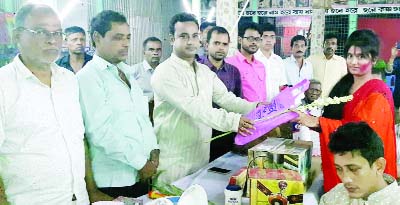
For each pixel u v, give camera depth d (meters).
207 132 2.18
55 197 1.48
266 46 3.18
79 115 1.60
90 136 1.74
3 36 2.65
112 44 1.77
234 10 3.23
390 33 4.88
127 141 1.78
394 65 4.77
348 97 1.56
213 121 1.83
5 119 1.37
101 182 1.80
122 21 1.79
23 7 1.45
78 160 1.56
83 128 1.62
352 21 5.02
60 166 1.47
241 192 1.51
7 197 1.43
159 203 1.29
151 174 1.87
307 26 5.17
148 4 4.42
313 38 4.73
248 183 1.49
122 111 1.79
